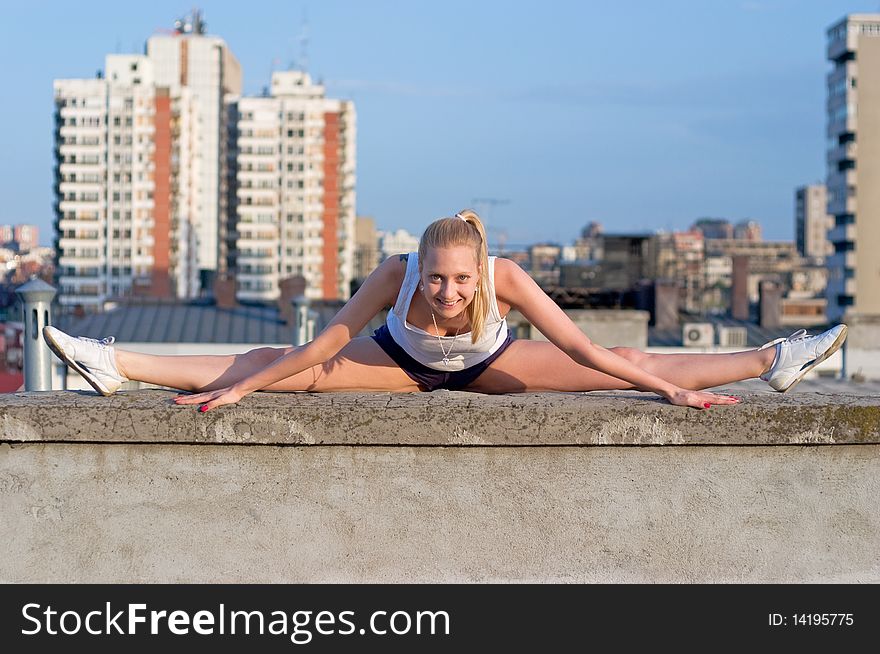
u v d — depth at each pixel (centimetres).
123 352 386
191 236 12694
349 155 13100
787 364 387
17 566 365
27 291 561
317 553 364
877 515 372
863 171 10375
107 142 12312
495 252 4850
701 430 360
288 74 14175
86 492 364
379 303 383
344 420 354
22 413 356
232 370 394
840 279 10556
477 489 364
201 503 363
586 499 365
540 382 407
